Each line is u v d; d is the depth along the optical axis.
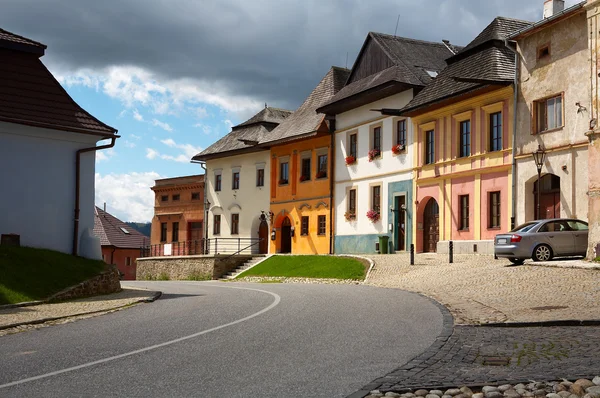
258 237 51.41
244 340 10.31
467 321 12.55
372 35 40.94
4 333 12.14
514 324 11.77
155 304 17.56
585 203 25.89
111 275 22.36
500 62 30.84
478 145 31.80
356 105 40.78
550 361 8.40
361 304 15.81
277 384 7.18
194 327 12.03
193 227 58.12
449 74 34.00
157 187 61.28
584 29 26.20
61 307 16.66
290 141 46.19
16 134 22.62
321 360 8.56
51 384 7.32
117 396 6.70
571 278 18.58
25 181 22.75
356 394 6.65
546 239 24.00
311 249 44.78
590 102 24.38
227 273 41.31
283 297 18.47
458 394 6.66
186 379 7.48
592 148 23.98
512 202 29.42
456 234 33.09
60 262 21.16
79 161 23.92
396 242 37.66
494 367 8.09
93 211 24.23
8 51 23.28
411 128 36.66
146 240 68.12
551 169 27.47
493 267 23.94
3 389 7.09
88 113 24.38
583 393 6.59
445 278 22.75
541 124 28.39
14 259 19.72
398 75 36.59
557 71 27.39
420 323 12.15
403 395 6.64
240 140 49.66
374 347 9.56
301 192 46.06
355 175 41.22
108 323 13.21
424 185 35.53
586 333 10.67
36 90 23.39
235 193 52.88
